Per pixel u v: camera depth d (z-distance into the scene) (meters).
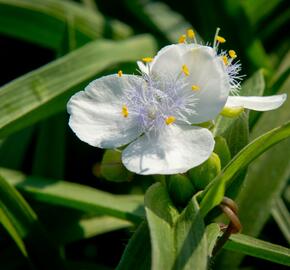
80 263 0.29
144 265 0.21
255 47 0.35
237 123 0.24
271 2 0.36
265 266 0.31
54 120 0.30
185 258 0.20
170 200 0.22
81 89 0.30
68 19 0.32
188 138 0.22
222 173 0.21
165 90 0.23
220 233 0.24
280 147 0.29
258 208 0.28
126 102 0.23
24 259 0.28
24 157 0.33
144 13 0.38
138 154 0.22
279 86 0.30
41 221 0.29
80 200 0.28
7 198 0.26
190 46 0.22
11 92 0.28
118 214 0.28
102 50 0.32
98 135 0.22
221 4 0.35
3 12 0.35
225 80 0.22
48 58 0.38
